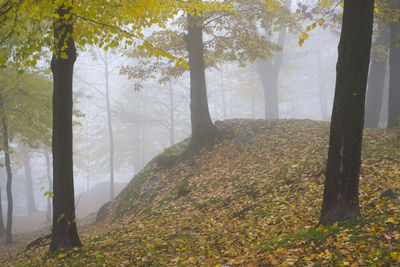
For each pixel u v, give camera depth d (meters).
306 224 5.71
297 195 7.45
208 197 9.33
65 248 6.39
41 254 7.08
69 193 6.42
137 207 11.48
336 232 4.60
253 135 13.05
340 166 4.87
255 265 4.52
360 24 4.53
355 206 4.92
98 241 7.63
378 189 6.19
